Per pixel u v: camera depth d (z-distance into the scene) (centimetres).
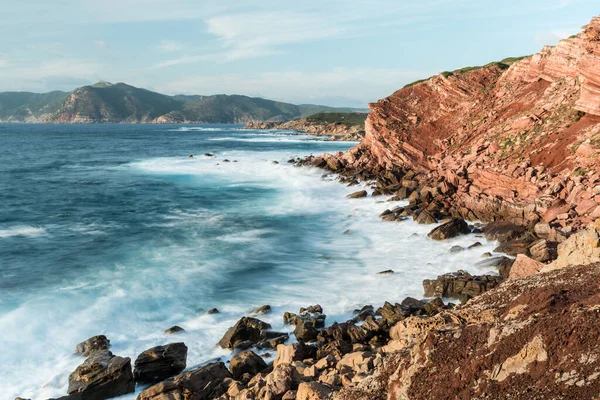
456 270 2836
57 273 2912
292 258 3216
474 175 4512
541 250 2661
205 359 1970
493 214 3856
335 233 3847
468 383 1051
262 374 1697
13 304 2441
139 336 2144
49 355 1977
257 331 2134
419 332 1528
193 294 2612
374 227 3975
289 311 2380
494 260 2808
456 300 2397
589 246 1802
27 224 4159
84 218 4403
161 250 3397
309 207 4847
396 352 1464
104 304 2462
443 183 4544
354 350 1864
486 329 1178
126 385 1770
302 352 1825
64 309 2397
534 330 1063
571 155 4044
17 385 1773
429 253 3200
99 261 3152
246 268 3019
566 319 1042
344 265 3053
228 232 3894
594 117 4306
